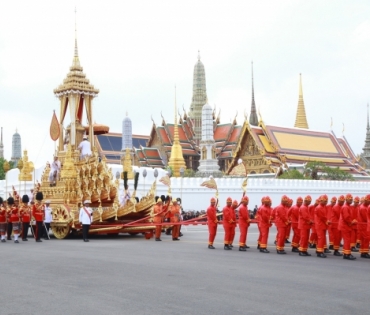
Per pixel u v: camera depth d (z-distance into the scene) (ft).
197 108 424.87
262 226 79.20
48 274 54.44
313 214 75.82
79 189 111.24
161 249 81.87
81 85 121.90
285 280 50.85
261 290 45.52
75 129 122.01
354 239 76.07
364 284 48.91
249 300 41.32
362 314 36.94
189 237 113.29
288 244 94.84
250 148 325.42
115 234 119.44
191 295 43.27
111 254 73.56
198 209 198.90
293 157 315.37
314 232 86.33
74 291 45.11
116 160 373.81
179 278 51.78
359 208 74.59
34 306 39.55
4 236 99.76
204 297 42.45
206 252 77.46
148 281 49.98
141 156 396.57
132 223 102.94
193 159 406.41
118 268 58.70
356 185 249.55
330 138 349.20
